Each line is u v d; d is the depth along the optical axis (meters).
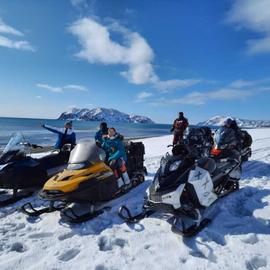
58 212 5.47
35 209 5.77
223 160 6.25
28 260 3.80
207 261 3.66
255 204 5.60
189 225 4.69
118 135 6.54
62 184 5.07
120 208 5.18
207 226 4.71
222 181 6.02
